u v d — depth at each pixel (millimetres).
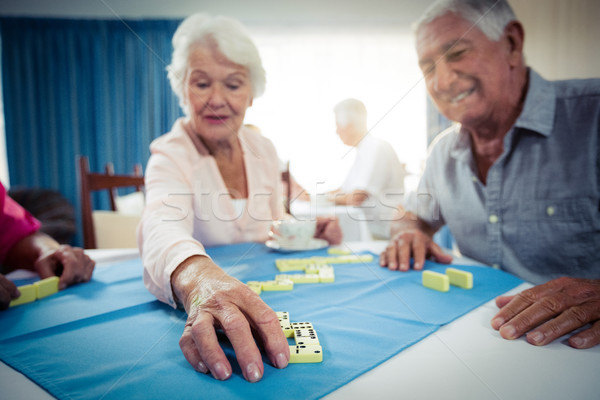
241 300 293
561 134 604
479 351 277
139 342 304
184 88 598
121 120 2480
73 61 2445
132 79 2420
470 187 694
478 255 707
